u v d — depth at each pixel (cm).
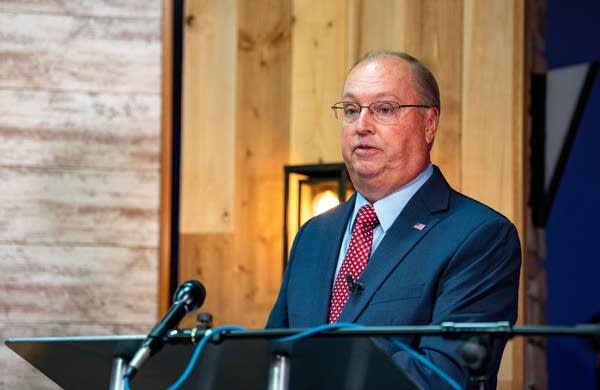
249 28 960
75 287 873
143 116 889
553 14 1388
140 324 872
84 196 880
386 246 641
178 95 961
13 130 882
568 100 969
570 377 1324
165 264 879
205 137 956
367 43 939
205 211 952
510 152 901
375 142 659
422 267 625
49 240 877
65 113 886
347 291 647
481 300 607
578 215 1360
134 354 497
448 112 913
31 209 877
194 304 489
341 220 686
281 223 940
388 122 662
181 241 952
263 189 946
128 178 884
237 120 955
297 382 493
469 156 906
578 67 969
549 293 1362
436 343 568
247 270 943
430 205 655
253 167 950
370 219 664
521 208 897
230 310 942
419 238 637
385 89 662
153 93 891
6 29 888
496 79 909
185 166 955
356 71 677
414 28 927
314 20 952
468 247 620
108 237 879
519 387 872
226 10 962
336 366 462
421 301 614
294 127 946
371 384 471
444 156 910
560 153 969
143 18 896
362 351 441
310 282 667
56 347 514
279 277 937
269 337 448
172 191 962
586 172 1362
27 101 884
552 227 1366
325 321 645
